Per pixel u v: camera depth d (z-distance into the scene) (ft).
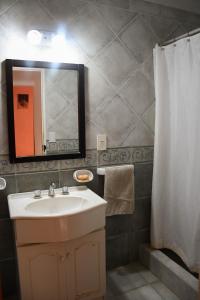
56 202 5.86
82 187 6.57
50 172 6.36
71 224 4.84
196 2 7.86
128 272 7.29
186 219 6.61
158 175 7.17
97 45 6.58
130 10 6.90
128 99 7.12
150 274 7.19
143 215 7.75
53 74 6.17
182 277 6.15
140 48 7.13
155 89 7.14
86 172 6.57
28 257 4.96
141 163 7.53
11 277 6.31
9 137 5.82
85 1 6.34
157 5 7.27
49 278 5.19
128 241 7.62
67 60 6.27
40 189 6.30
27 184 6.16
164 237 7.44
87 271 5.53
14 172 6.01
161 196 7.32
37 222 4.75
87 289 5.60
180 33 7.70
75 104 6.48
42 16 5.92
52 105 6.24
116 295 6.38
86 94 6.59
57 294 5.30
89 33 6.46
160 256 7.09
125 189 6.89
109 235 7.32
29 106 6.00
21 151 6.01
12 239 6.19
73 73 6.37
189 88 6.27
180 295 6.19
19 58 5.81
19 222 4.74
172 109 6.91
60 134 6.40
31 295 5.11
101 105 6.79
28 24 5.82
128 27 6.91
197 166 6.15
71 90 6.40
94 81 6.64
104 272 5.75
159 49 6.92
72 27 6.25
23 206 5.32
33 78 5.97
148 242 7.90
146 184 7.68
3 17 5.60
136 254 7.80
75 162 6.63
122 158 7.23
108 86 6.82
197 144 6.11
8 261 6.23
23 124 5.98
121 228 7.47
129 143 7.28
